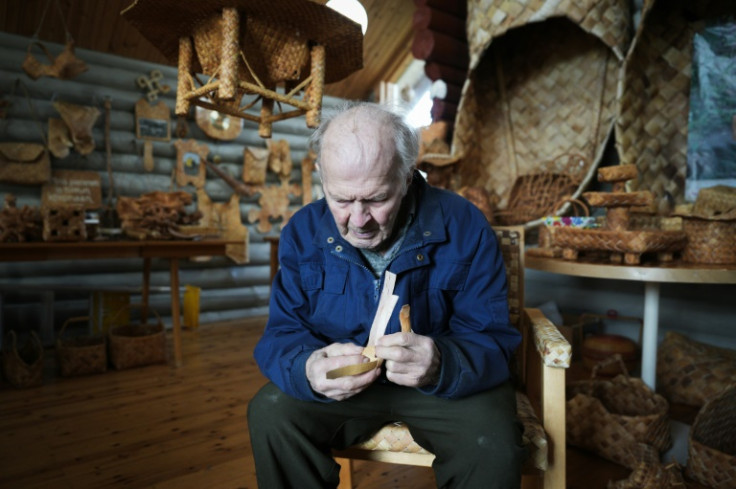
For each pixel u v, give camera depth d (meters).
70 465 1.86
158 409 2.41
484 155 3.70
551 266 2.01
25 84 3.56
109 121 3.90
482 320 1.18
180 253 3.05
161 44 1.68
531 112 3.48
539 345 1.17
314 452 1.07
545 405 1.13
